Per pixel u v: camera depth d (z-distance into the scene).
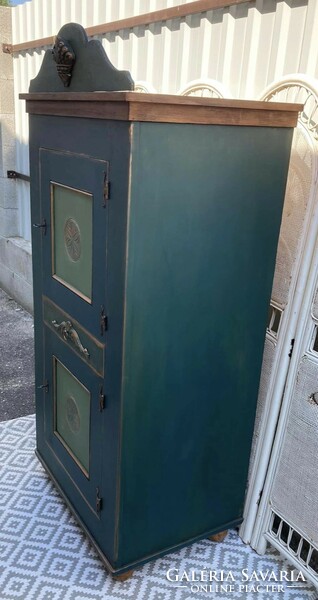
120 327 1.43
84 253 1.59
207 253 1.50
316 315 1.66
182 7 2.28
